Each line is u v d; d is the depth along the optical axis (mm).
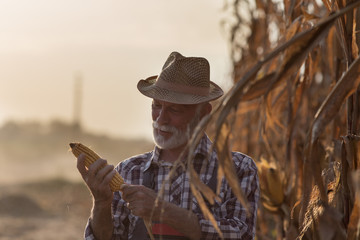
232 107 2689
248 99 2754
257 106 4930
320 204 3520
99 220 3572
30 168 43375
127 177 3844
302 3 4375
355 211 3258
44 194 20344
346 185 3436
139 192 3404
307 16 4109
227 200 3660
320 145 4145
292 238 4105
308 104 4660
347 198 3439
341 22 3424
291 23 4328
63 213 15820
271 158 4707
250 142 5406
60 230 13492
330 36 4363
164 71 3674
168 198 3697
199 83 3645
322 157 4141
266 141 4633
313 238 3535
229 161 2785
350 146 3396
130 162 3895
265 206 4660
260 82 2750
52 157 53188
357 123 3465
